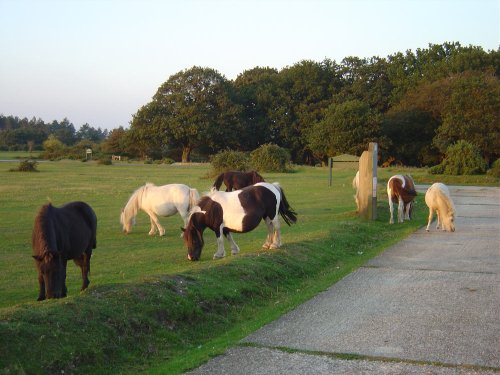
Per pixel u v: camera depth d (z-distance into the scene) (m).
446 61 76.94
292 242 13.89
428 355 6.49
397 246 14.62
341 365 6.20
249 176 20.22
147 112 80.12
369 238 16.39
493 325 7.65
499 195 30.91
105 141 101.38
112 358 6.47
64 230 8.59
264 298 9.75
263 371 6.05
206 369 6.14
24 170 50.53
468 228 17.95
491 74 68.94
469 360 6.32
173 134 79.25
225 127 81.12
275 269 11.06
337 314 8.30
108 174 47.97
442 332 7.36
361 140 68.56
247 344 6.95
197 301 8.46
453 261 12.44
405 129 69.44
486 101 59.03
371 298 9.22
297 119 83.38
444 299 9.09
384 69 86.00
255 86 89.81
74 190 31.69
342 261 13.20
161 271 11.54
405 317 8.09
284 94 85.06
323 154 74.44
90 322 6.77
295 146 83.69
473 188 36.97
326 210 23.55
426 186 39.31
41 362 5.82
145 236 17.05
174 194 16.73
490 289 9.76
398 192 19.22
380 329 7.52
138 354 6.74
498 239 15.62
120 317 7.12
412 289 9.82
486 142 59.09
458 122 59.88
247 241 15.70
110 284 8.20
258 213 12.66
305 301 9.12
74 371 5.98
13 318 6.30
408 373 5.95
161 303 7.85
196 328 7.85
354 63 88.50
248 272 10.37
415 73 79.38
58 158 86.69
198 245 12.60
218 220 12.61
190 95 82.12
